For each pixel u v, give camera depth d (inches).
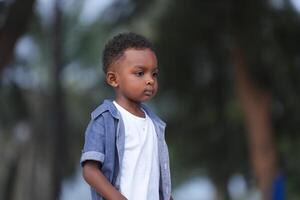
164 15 1355.8
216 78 1492.4
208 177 1728.6
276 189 1054.4
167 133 1657.2
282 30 1277.1
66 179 1995.6
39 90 1728.6
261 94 1312.7
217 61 1433.3
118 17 1433.3
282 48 1284.4
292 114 1418.6
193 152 1653.5
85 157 268.2
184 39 1366.9
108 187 262.8
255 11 1243.8
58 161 1330.0
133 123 273.4
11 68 1360.7
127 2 1407.5
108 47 279.6
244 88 1316.4
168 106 1633.9
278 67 1301.7
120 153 269.1
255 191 1684.3
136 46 275.0
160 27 1373.0
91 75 1790.1
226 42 1323.8
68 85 1926.7
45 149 1817.2
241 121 1563.7
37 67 1656.0
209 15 1284.4
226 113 1558.8
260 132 1317.7
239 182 1781.5
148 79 272.4
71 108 1956.2
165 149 280.7
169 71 1446.9
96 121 272.4
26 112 1594.5
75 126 1977.1
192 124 1621.6
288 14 1273.4
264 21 1258.6
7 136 1812.3
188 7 1299.2
